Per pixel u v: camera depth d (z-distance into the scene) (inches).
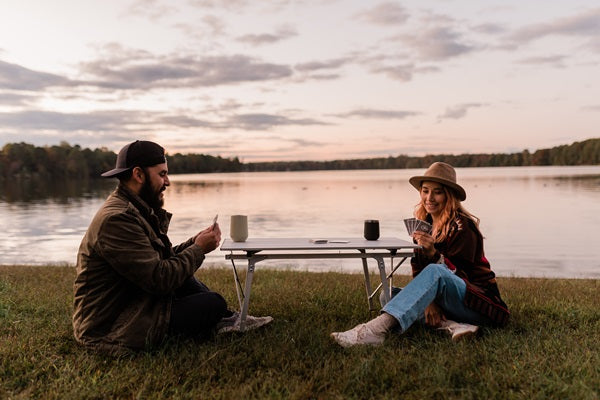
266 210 1370.6
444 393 117.0
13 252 653.9
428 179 162.1
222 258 538.6
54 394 116.3
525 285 274.5
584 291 252.5
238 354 141.0
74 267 365.7
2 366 133.1
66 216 1262.3
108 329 140.9
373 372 127.1
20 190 2962.6
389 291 175.2
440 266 151.7
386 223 967.0
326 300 215.9
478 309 154.5
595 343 149.4
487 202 1601.9
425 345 149.6
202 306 149.4
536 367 129.0
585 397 111.6
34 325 171.2
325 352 145.8
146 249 134.3
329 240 174.9
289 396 115.0
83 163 5821.9
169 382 124.6
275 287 254.8
